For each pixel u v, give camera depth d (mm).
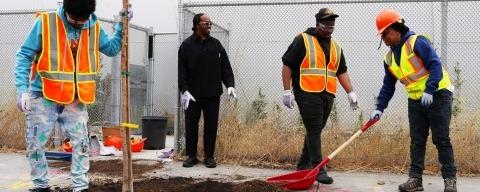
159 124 8477
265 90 8469
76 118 4570
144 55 10977
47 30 4367
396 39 5145
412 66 5051
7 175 6055
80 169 4590
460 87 7109
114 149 7797
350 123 7246
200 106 6594
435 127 5066
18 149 7914
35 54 4441
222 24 8500
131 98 10570
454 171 5086
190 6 7273
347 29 8656
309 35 5680
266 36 8695
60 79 4398
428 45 4934
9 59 9555
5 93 8812
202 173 6281
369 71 8531
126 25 4121
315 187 5484
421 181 5309
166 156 7477
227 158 7043
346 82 5906
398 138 6586
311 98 5539
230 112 7207
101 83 9898
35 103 4461
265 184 5285
